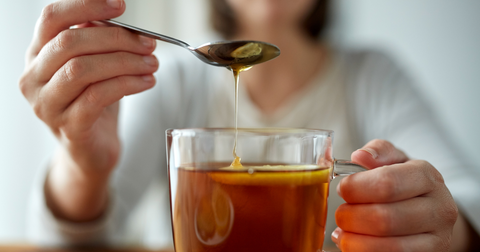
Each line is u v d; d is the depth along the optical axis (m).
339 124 0.57
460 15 0.84
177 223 0.25
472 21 0.84
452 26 0.85
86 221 0.41
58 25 0.28
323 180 0.25
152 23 0.91
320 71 0.59
